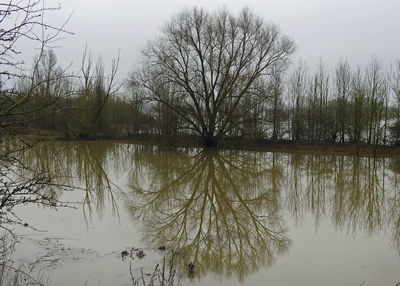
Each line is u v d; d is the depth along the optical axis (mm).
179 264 6129
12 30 3104
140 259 6160
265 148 32344
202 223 8969
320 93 34969
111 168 18625
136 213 9578
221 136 29312
